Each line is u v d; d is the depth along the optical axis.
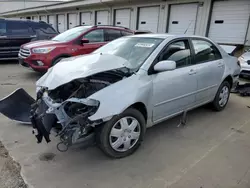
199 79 3.79
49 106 2.66
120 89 2.67
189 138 3.45
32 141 3.20
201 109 4.73
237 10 9.99
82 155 2.91
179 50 3.53
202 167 2.73
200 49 3.95
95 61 2.89
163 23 13.16
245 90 6.07
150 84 2.95
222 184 2.44
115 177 2.52
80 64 2.91
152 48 3.28
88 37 7.03
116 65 2.83
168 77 3.21
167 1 12.66
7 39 9.03
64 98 2.83
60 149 3.01
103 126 2.63
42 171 2.57
